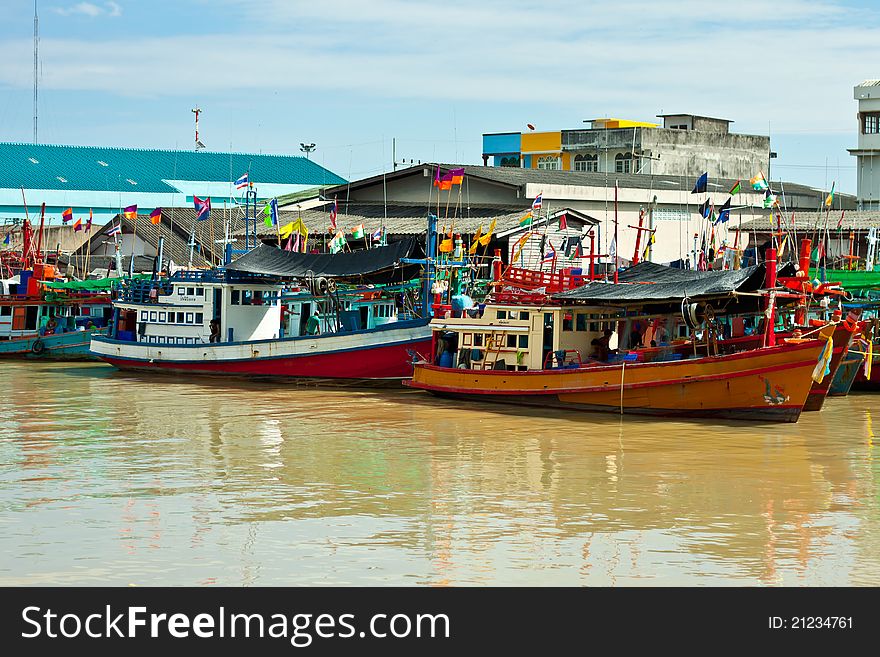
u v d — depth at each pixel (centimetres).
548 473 3106
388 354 4831
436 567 2275
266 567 2275
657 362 3941
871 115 9425
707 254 7369
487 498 2819
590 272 4528
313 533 2500
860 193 9488
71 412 4219
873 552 2378
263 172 11662
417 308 5238
